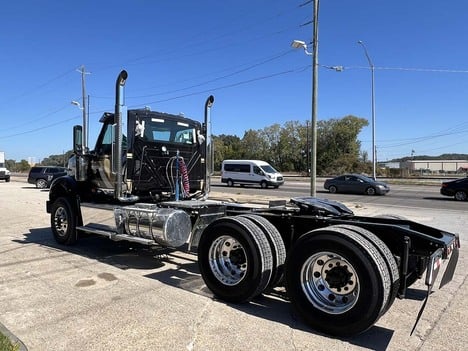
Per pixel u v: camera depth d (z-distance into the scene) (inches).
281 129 3991.1
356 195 1032.2
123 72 253.3
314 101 740.7
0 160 1555.1
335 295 158.9
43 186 1157.7
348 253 151.0
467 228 438.6
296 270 164.9
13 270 241.1
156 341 145.9
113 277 227.3
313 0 732.7
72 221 303.4
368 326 146.9
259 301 191.0
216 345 143.4
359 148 3560.5
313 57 741.3
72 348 140.1
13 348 134.6
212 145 330.0
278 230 204.5
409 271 174.1
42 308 178.1
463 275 243.1
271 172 1346.0
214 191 1150.3
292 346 143.9
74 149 310.8
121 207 258.2
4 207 612.7
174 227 227.8
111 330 155.0
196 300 190.7
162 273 237.1
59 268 246.2
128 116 267.7
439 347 145.5
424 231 197.2
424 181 1787.6
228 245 193.3
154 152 285.6
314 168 739.4
